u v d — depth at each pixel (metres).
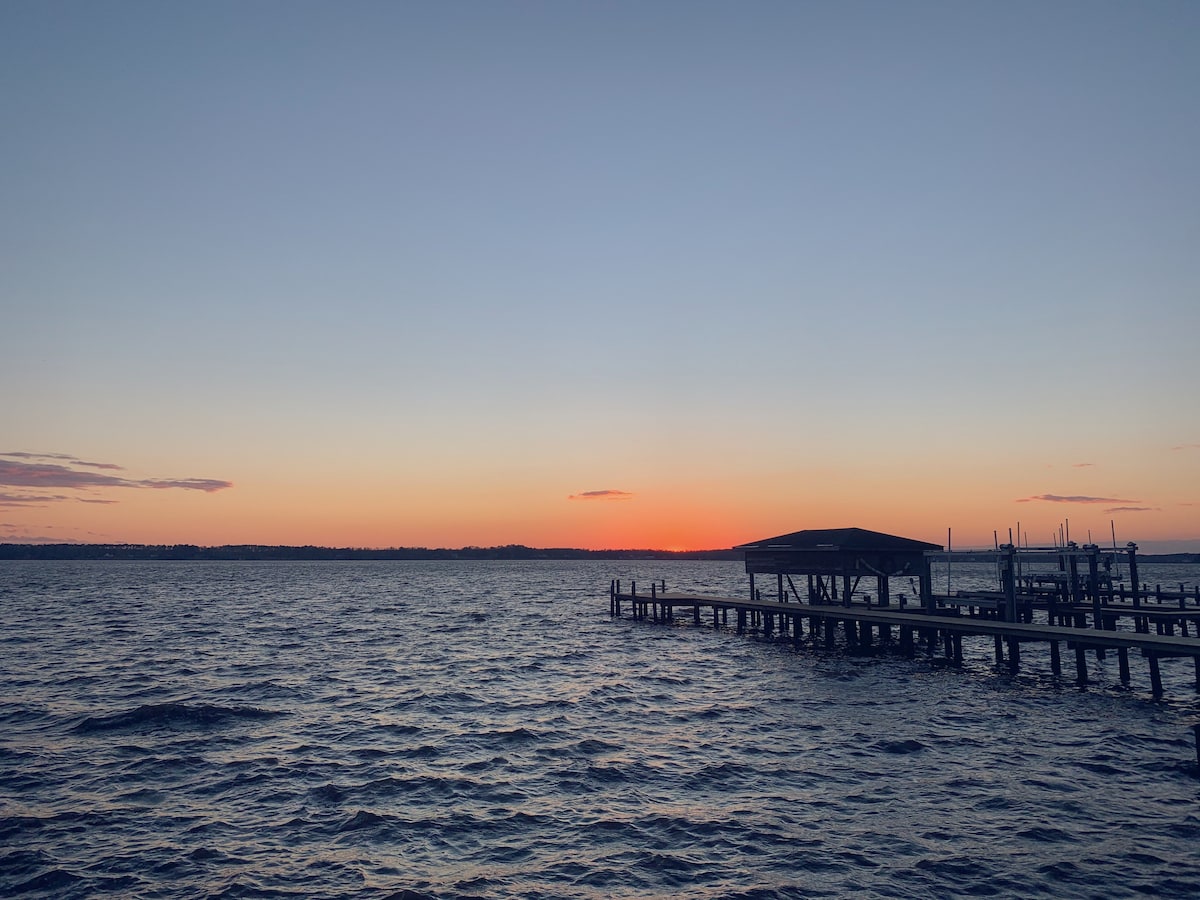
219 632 54.09
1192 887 13.42
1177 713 27.28
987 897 13.12
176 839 15.89
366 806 17.88
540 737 24.16
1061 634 31.05
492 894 13.48
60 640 48.22
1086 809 17.38
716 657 42.28
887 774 20.20
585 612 75.56
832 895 13.29
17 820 16.80
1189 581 131.38
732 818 17.03
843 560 45.78
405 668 38.19
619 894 13.45
